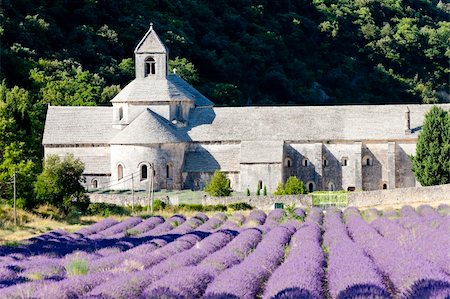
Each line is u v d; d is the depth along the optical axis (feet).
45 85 567.59
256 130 431.43
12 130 340.39
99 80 605.73
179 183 417.28
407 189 365.40
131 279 138.82
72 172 332.19
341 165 428.97
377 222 256.32
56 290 129.80
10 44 619.26
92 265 165.07
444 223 239.09
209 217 326.24
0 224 275.18
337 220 270.05
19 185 317.22
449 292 117.50
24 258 184.34
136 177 407.44
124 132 414.00
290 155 428.56
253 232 233.55
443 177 397.39
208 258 172.76
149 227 276.62
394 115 437.58
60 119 437.99
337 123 435.94
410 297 120.67
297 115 440.45
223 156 424.05
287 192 387.34
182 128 431.02
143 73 436.76
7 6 645.51
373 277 136.46
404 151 426.51
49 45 650.43
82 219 317.22
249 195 386.73
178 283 136.46
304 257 168.35
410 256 157.99
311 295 123.95
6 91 470.80
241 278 142.41
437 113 401.08
